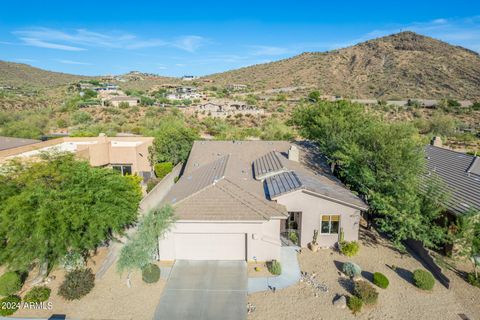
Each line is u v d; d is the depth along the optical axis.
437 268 16.89
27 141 33.31
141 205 22.75
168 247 18.36
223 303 14.88
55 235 14.62
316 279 16.70
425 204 18.61
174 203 18.53
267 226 18.09
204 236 18.28
